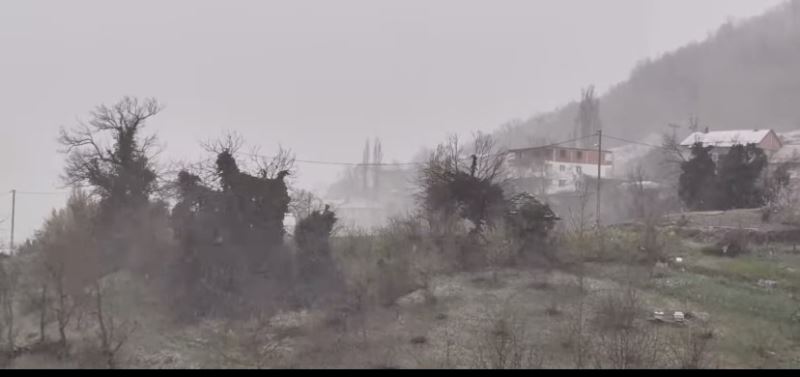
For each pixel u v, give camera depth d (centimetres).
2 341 2314
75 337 2325
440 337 2131
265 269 2745
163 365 2038
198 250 2752
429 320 2297
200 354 2134
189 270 2727
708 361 1814
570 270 2830
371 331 2216
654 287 2556
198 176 2952
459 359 1930
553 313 2277
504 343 1895
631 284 2527
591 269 2831
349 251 3050
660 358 1830
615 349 1830
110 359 2061
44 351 2203
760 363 1794
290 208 3041
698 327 2103
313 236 2814
